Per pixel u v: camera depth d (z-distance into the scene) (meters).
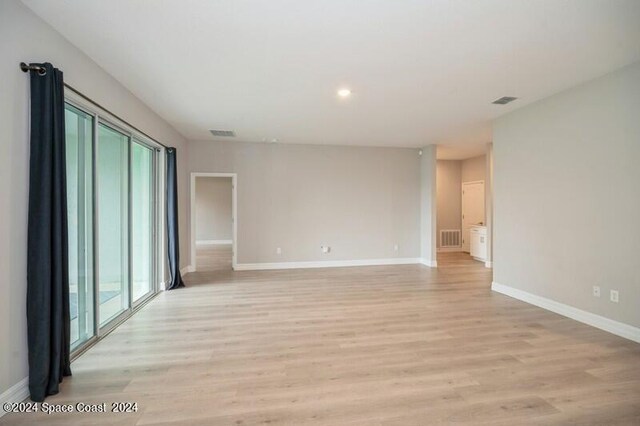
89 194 2.89
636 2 1.98
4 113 1.85
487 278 5.56
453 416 1.88
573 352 2.71
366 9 2.07
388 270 6.26
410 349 2.77
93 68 2.78
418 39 2.45
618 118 3.03
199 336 3.07
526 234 4.13
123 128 3.45
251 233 6.36
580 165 3.40
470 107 4.12
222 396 2.08
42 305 2.03
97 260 2.91
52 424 1.80
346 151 6.70
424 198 6.88
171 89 3.49
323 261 6.62
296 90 3.53
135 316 3.64
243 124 4.99
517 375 2.33
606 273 3.17
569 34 2.38
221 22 2.22
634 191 2.92
